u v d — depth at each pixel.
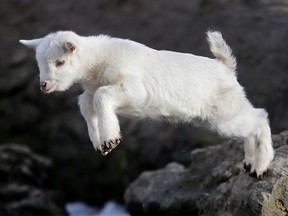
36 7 34.78
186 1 32.78
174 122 13.35
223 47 13.43
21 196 22.84
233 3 31.61
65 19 33.66
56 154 27.95
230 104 13.14
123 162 26.02
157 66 12.85
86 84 13.05
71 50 12.56
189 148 24.38
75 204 27.08
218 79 13.18
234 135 13.35
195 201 16.62
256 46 28.12
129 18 32.78
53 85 12.70
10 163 23.39
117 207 26.25
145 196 18.08
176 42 30.39
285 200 12.95
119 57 12.73
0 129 29.11
